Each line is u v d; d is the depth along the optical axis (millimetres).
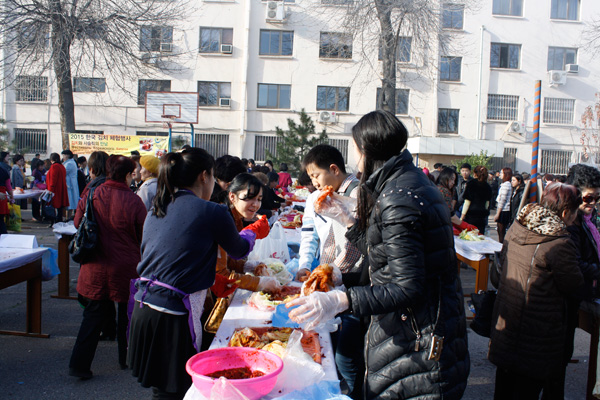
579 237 2877
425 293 1672
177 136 20969
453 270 1775
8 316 4797
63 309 5082
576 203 2727
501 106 22656
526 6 22484
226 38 21938
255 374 1786
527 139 22703
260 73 22062
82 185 11242
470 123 22453
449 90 22312
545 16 22578
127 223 3383
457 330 1748
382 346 1771
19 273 3918
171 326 2150
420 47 16781
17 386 3355
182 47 21688
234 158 3652
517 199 8680
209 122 22094
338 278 2229
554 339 2555
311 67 22078
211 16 21703
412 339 1716
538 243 2551
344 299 1619
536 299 2547
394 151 1807
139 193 4621
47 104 21594
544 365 2555
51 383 3424
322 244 2867
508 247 2732
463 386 1759
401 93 22109
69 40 13438
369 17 15938
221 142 22234
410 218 1584
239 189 2938
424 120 22172
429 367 1688
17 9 13641
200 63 21812
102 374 3600
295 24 21906
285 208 7801
